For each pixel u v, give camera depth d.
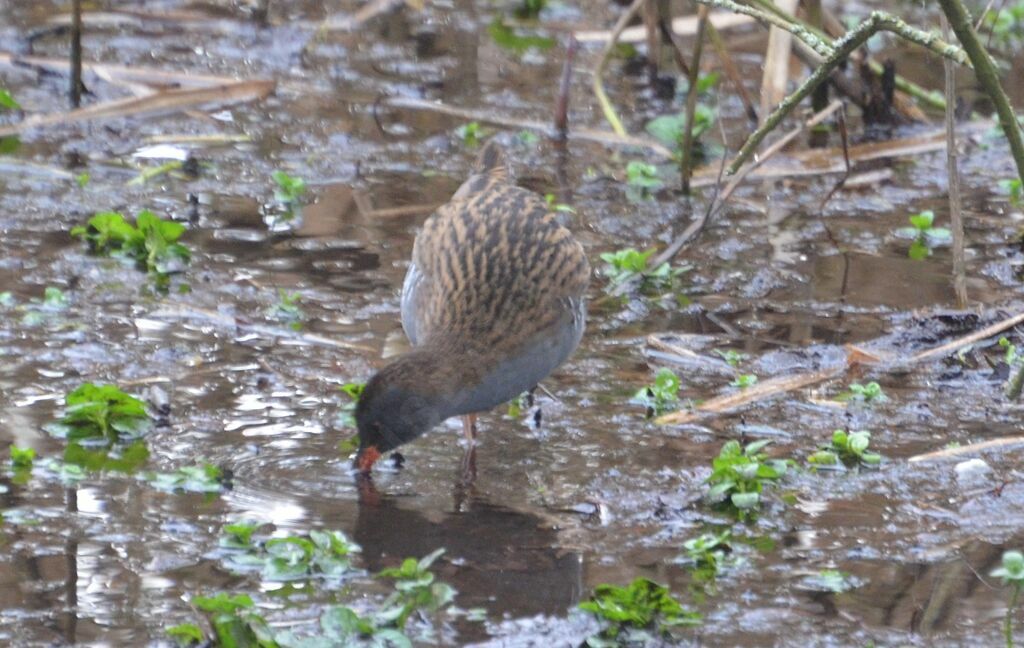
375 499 8.55
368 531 8.16
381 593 7.50
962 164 14.88
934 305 11.57
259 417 9.57
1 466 8.76
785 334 11.09
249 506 8.40
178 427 9.38
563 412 9.78
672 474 8.91
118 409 9.27
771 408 9.84
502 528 8.23
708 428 9.55
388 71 17.03
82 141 14.62
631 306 11.59
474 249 9.91
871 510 8.48
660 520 8.36
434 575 7.71
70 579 7.53
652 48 16.73
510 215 10.20
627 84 16.98
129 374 10.08
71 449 9.04
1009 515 8.45
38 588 7.43
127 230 12.20
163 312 11.12
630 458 9.13
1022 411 9.84
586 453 9.20
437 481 8.81
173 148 14.61
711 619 7.30
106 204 13.20
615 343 10.92
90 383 9.45
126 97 15.54
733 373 10.41
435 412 8.93
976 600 7.53
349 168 14.34
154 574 7.61
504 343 9.26
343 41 17.91
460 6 19.47
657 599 7.29
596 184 14.13
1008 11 19.17
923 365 10.52
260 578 7.61
